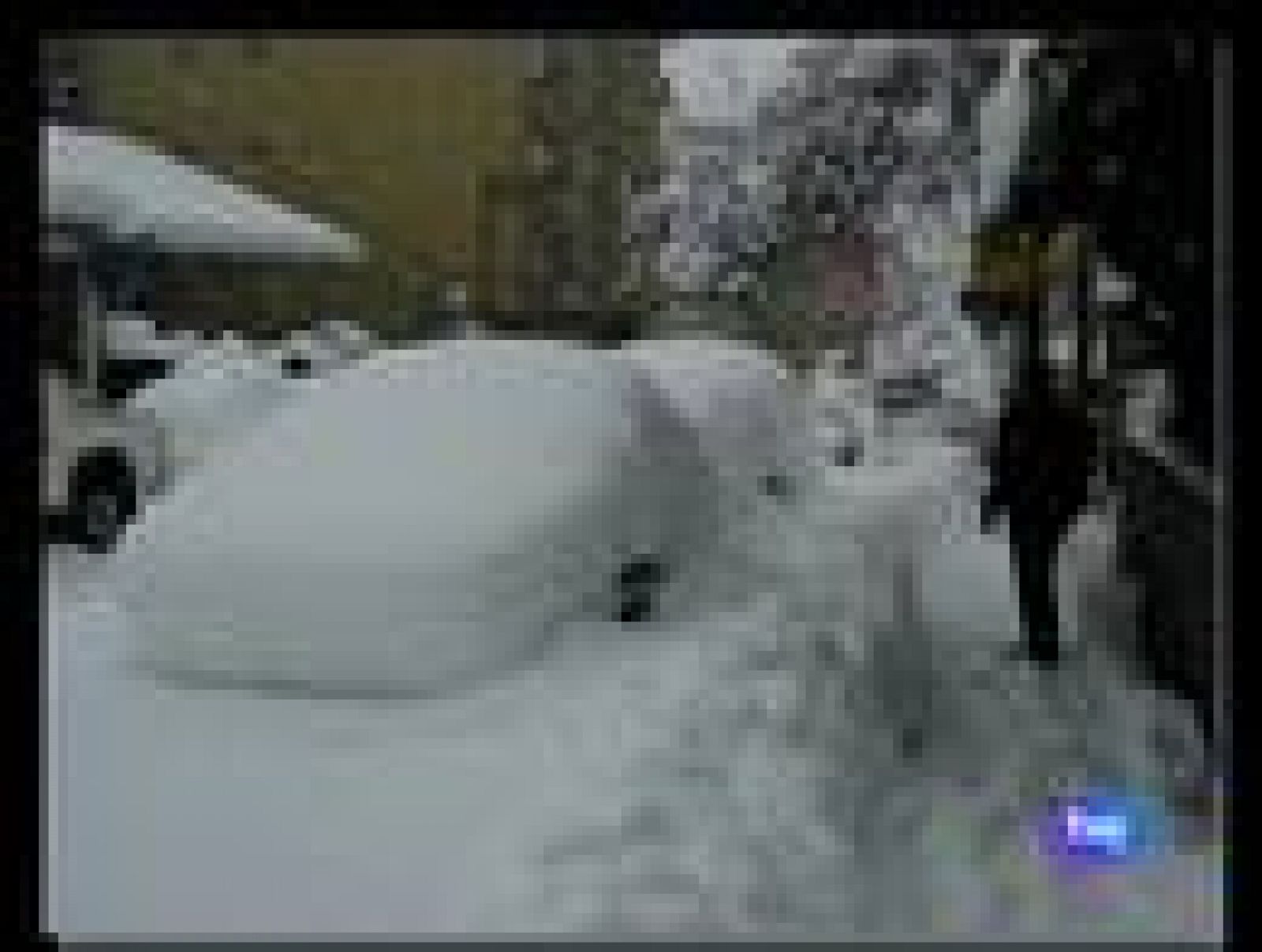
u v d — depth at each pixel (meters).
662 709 3.19
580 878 2.45
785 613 4.12
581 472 3.82
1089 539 4.12
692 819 2.71
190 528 3.77
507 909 2.35
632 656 3.59
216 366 7.45
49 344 8.83
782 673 3.57
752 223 11.92
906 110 9.61
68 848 2.52
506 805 2.73
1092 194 4.13
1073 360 4.04
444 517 3.52
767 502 6.02
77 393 8.40
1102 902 2.66
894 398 8.98
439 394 4.09
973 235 5.12
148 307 10.52
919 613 4.57
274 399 7.18
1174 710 3.68
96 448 6.67
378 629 3.35
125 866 2.47
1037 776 3.32
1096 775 3.32
